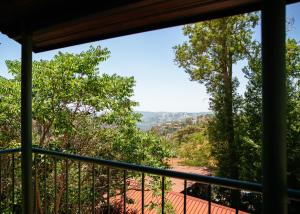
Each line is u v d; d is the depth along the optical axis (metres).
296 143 17.17
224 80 21.69
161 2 2.22
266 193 1.51
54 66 11.30
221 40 21.28
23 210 3.12
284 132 1.51
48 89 11.33
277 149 1.50
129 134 12.62
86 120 12.30
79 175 2.67
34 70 11.52
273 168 1.49
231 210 11.38
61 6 2.65
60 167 9.34
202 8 2.27
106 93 12.93
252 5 2.13
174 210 11.44
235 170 20.69
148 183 11.48
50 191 9.55
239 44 20.80
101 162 2.41
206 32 21.44
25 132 3.10
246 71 20.47
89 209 10.27
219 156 21.34
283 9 1.54
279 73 1.52
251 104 20.22
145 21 2.62
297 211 13.18
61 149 11.52
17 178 8.82
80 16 2.55
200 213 11.52
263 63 1.55
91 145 12.39
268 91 1.52
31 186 3.14
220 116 21.44
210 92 22.16
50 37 3.16
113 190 10.78
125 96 13.31
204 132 22.84
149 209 11.60
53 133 11.90
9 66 12.48
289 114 17.42
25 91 3.08
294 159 17.14
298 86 18.20
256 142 19.62
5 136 11.29
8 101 11.23
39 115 11.01
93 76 12.23
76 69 11.56
